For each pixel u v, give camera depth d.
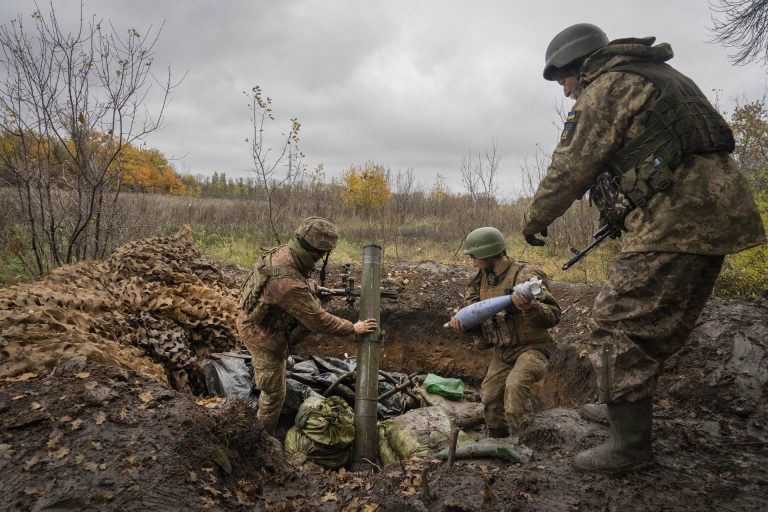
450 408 4.82
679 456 2.77
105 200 7.20
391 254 11.28
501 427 3.87
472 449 3.11
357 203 15.68
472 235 3.68
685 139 2.24
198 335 5.16
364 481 2.89
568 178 2.47
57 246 7.23
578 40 2.68
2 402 2.77
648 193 2.30
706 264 2.32
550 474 2.67
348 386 5.25
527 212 2.67
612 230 2.80
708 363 3.79
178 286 5.66
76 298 4.29
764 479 2.53
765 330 4.05
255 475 2.91
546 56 2.84
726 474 2.58
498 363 3.83
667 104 2.28
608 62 2.47
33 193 7.32
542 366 3.60
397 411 5.10
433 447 3.98
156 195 15.41
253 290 3.86
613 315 2.40
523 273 3.63
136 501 2.34
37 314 3.59
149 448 2.62
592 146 2.40
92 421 2.72
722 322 4.24
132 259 5.62
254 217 14.07
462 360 6.67
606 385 2.40
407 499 2.56
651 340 2.36
